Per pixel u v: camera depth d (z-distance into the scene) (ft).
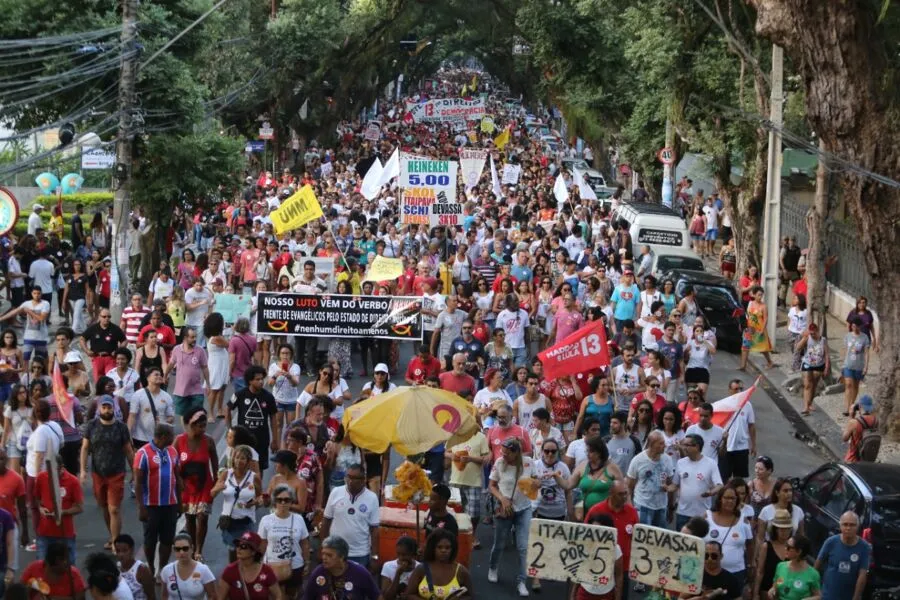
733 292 92.63
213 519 49.49
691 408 50.83
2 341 59.21
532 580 42.78
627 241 101.40
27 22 86.38
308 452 43.47
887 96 64.69
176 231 103.91
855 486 43.37
